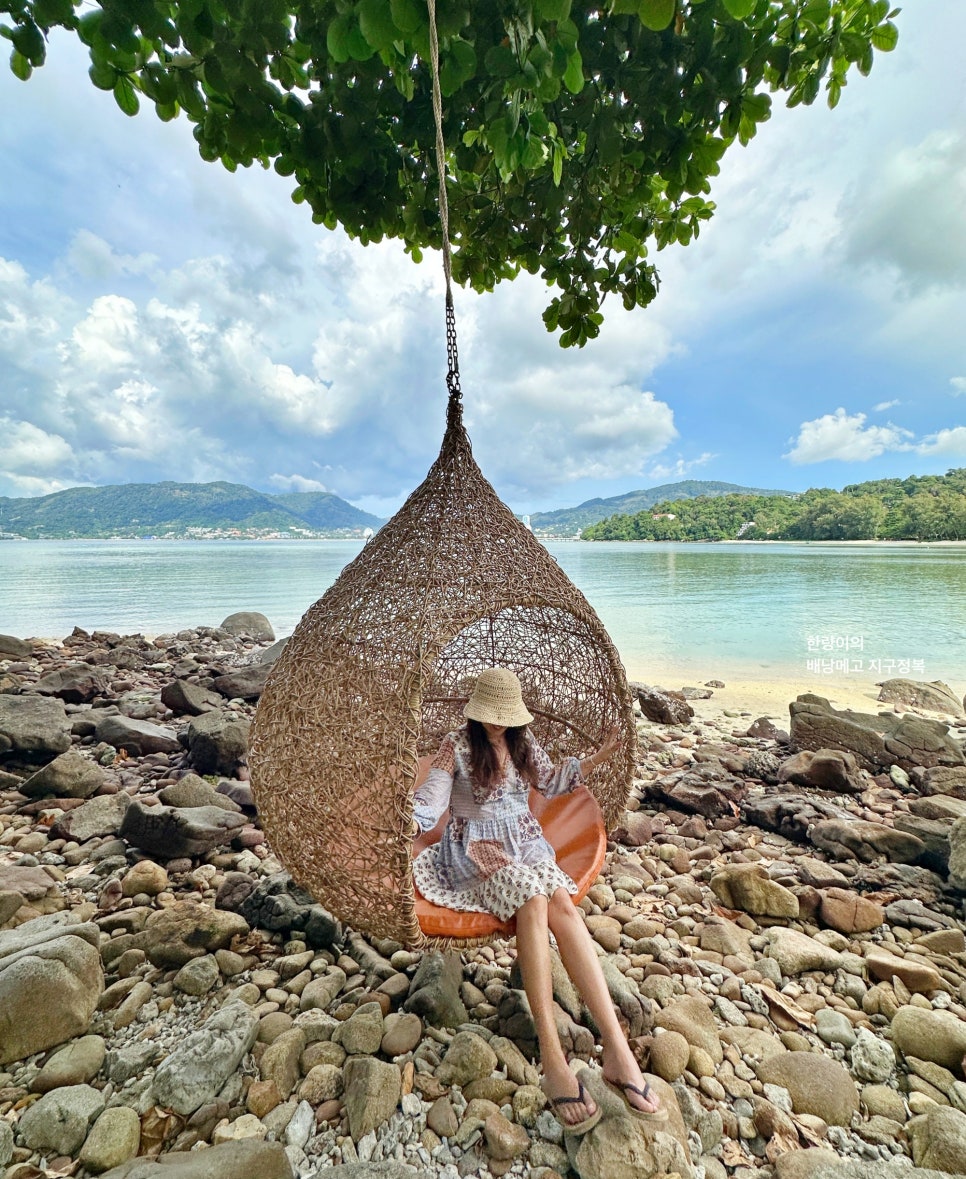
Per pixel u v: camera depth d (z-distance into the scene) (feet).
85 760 13.09
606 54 8.54
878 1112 6.10
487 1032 6.90
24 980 6.57
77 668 19.90
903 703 22.89
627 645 35.47
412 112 9.41
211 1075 6.02
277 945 8.36
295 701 7.58
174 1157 5.28
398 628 7.31
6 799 12.31
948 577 79.51
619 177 10.49
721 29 8.18
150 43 8.03
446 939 6.72
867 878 9.99
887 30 7.99
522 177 11.18
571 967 6.41
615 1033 6.07
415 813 7.09
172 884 9.69
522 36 5.31
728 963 8.16
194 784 11.84
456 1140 5.69
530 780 8.35
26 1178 5.21
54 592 69.87
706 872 10.30
